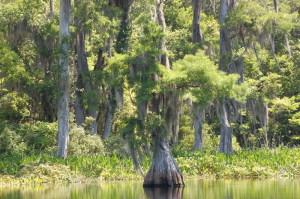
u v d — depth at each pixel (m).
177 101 28.48
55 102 45.44
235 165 36.09
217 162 36.06
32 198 23.97
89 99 45.72
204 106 30.39
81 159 35.12
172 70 28.44
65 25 41.31
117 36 47.06
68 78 41.22
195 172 35.53
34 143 43.94
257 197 22.98
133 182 32.09
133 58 28.45
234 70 43.28
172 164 28.61
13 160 35.69
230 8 43.31
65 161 35.50
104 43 45.47
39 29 45.66
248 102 48.06
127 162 35.53
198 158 36.69
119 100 35.44
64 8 41.28
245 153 39.69
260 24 41.81
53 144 44.44
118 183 31.52
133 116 29.38
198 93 27.67
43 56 46.91
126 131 28.55
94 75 45.81
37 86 44.47
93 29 45.81
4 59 45.06
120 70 29.48
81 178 33.69
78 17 45.91
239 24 42.19
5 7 46.09
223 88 27.95
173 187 28.23
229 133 42.56
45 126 45.31
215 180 32.31
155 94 28.58
